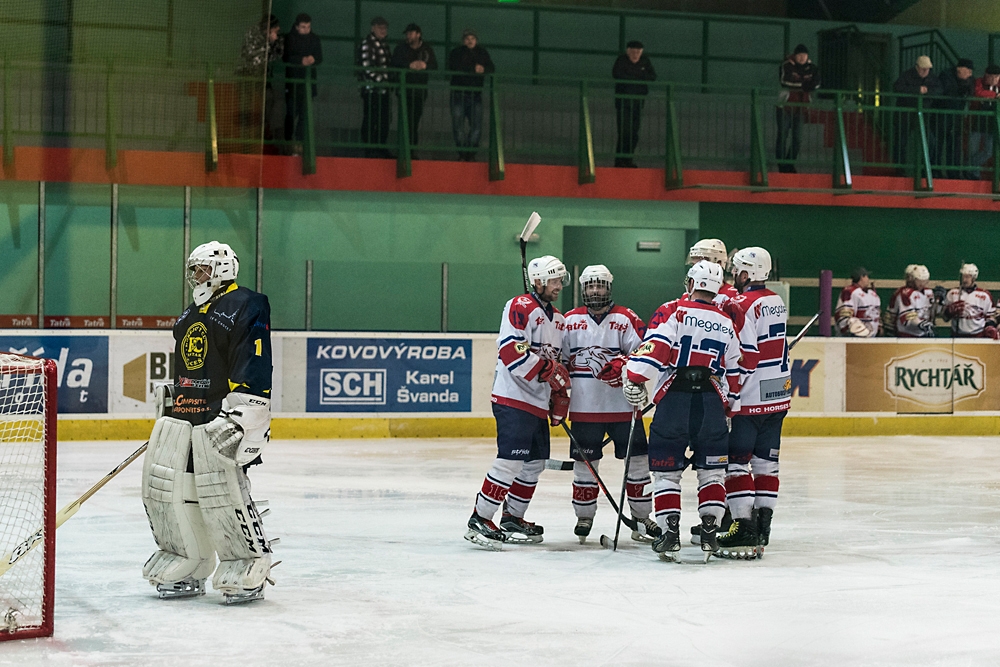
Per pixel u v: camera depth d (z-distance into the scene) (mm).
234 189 30094
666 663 7961
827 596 10320
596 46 36906
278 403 25734
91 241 28656
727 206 34438
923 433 29250
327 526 14211
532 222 13328
